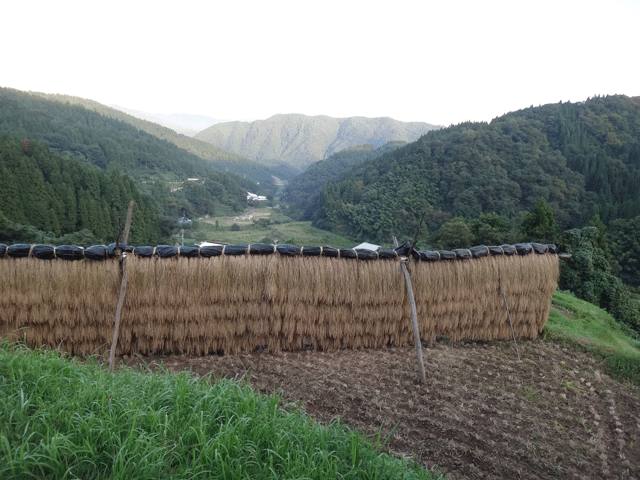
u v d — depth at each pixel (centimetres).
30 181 4650
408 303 762
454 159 9031
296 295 718
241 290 700
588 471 464
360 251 753
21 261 637
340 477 332
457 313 805
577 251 1992
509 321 829
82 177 5416
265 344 740
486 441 493
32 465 276
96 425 321
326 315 743
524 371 723
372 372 670
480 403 590
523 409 589
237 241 8088
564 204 7112
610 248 4966
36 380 366
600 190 7538
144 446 317
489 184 7512
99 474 289
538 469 455
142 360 683
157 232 6006
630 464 487
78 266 654
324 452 346
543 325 876
